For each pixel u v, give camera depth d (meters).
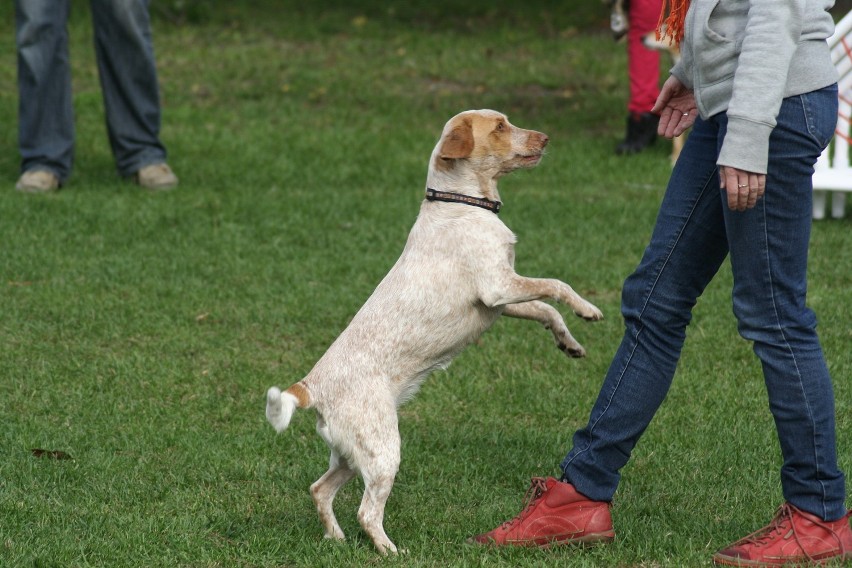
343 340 6.78
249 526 7.07
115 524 7.00
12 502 7.23
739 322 6.01
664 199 6.31
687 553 6.34
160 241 14.17
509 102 23.64
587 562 6.23
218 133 20.72
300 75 25.67
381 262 13.39
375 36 30.11
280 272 12.98
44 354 10.39
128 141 16.98
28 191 16.22
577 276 12.77
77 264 13.12
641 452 8.14
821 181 14.66
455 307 6.93
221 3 33.28
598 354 10.38
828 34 5.71
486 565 6.29
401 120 22.12
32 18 16.02
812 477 6.00
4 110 21.69
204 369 10.09
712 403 9.09
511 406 9.27
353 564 6.38
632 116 19.17
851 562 6.03
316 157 19.06
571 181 17.48
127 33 16.36
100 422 8.84
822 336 10.57
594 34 30.41
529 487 7.16
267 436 8.60
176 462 8.09
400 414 9.12
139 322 11.28
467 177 7.29
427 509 7.30
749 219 5.75
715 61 5.77
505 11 33.12
